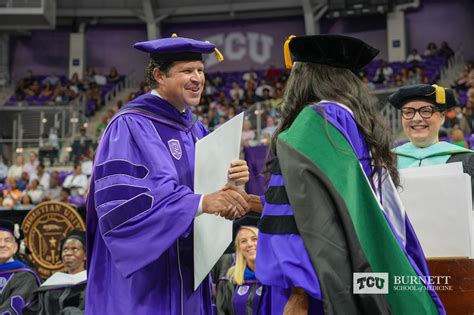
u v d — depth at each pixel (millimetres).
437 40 22438
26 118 19172
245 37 24109
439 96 4297
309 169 2262
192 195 2826
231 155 2955
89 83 23250
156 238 2766
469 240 3109
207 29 24375
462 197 3139
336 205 2229
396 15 22266
